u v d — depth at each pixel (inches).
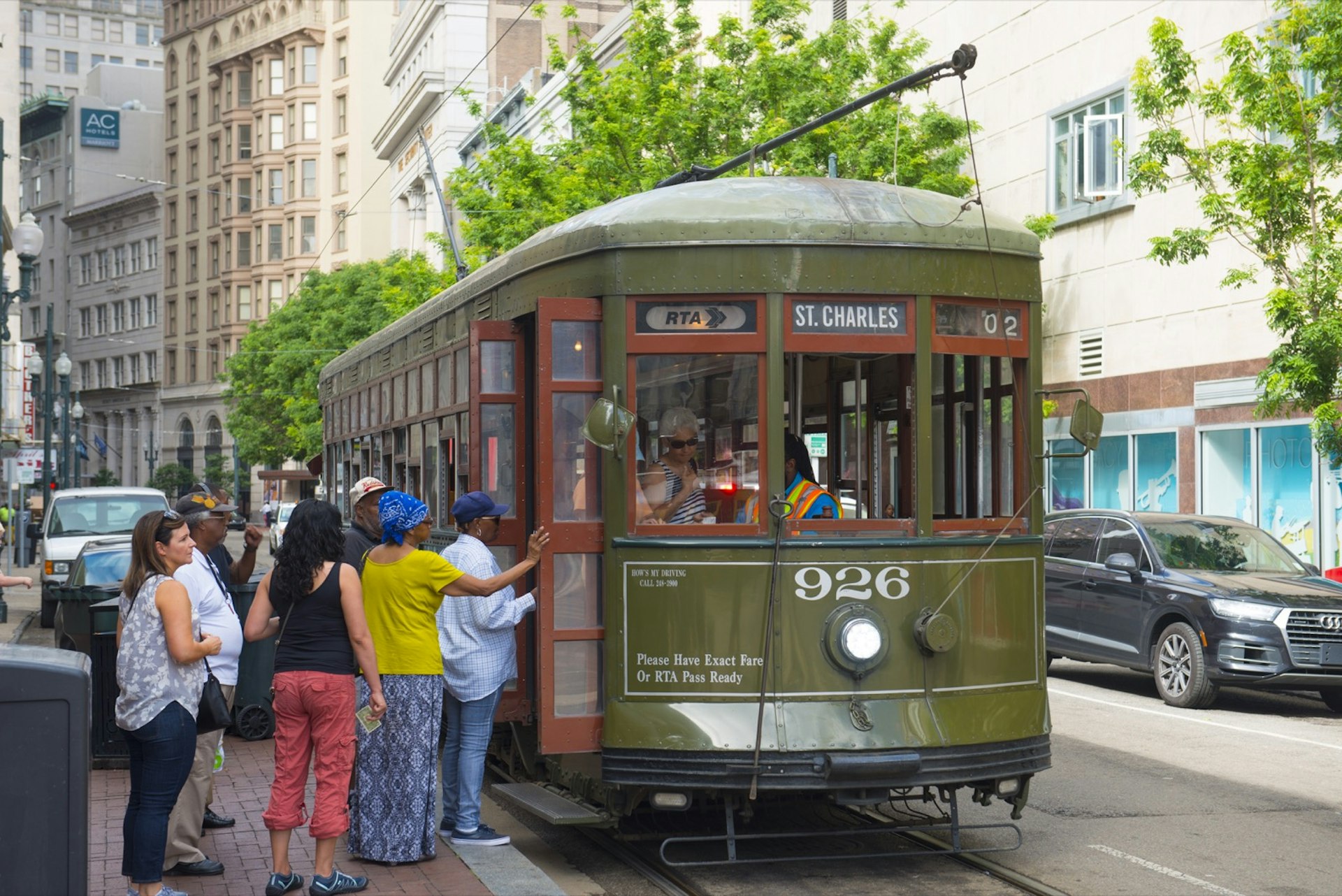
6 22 2368.4
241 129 3718.0
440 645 309.3
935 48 1103.0
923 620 291.1
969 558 298.0
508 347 331.3
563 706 293.9
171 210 3981.3
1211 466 831.7
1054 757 436.1
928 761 285.7
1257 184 617.6
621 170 992.9
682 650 288.0
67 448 1690.5
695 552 288.5
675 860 306.8
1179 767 420.5
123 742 428.1
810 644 287.1
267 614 270.1
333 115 3531.0
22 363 3019.2
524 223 992.2
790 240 293.0
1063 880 291.0
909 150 995.3
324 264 3531.0
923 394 296.8
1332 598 528.7
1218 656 526.9
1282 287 732.0
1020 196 1003.3
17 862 170.4
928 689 291.7
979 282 304.8
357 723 292.7
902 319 297.9
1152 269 877.2
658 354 294.0
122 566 565.0
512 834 344.5
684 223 294.2
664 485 294.0
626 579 291.3
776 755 280.4
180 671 250.4
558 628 294.4
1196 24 828.0
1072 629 604.4
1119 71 896.9
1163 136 652.1
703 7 1544.0
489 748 405.7
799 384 305.4
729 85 992.2
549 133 1740.9
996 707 297.1
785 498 298.8
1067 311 964.0
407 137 2623.0
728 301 293.7
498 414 329.7
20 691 170.7
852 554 289.7
